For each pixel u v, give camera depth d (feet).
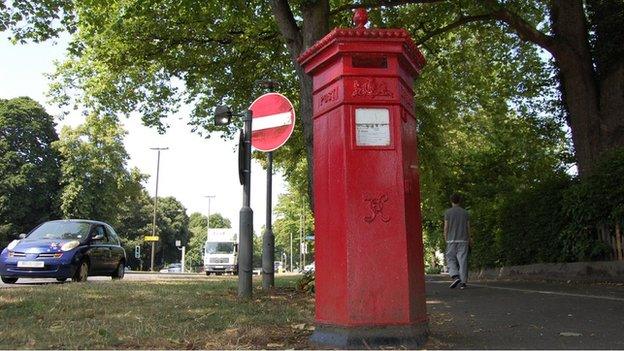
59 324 17.02
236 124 68.13
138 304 22.18
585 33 46.80
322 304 14.40
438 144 73.00
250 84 64.08
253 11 54.90
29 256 41.78
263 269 31.58
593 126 44.86
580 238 40.83
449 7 54.75
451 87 70.23
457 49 66.08
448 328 17.43
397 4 43.83
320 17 32.32
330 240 14.25
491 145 80.28
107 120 71.31
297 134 70.69
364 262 13.65
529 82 65.46
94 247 46.42
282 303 23.15
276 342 14.58
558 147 70.38
